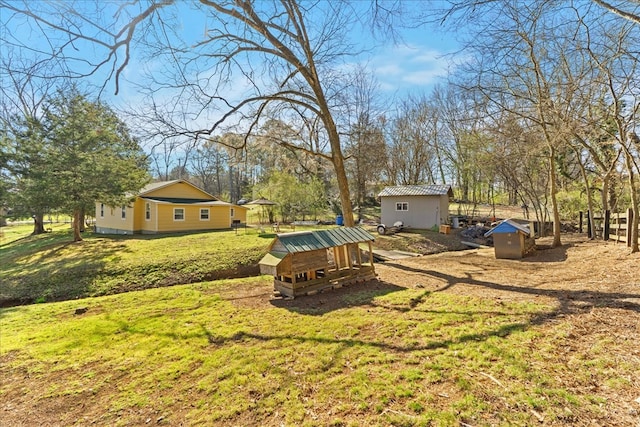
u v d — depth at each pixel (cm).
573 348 325
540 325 393
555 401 247
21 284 980
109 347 474
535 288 588
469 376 297
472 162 2225
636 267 632
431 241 1677
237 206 2584
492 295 568
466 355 339
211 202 2228
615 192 1396
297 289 686
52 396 350
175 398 326
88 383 373
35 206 1428
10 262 1291
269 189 2714
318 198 2698
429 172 3284
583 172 1266
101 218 2328
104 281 983
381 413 261
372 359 356
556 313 427
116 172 1578
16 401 346
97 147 1553
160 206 1956
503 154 1349
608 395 248
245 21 594
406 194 2133
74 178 1462
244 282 877
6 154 1400
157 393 338
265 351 411
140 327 550
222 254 1188
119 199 1642
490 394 266
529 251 1097
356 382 312
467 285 681
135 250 1329
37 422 308
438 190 2095
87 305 730
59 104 1327
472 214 2502
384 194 2214
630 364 285
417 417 249
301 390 313
